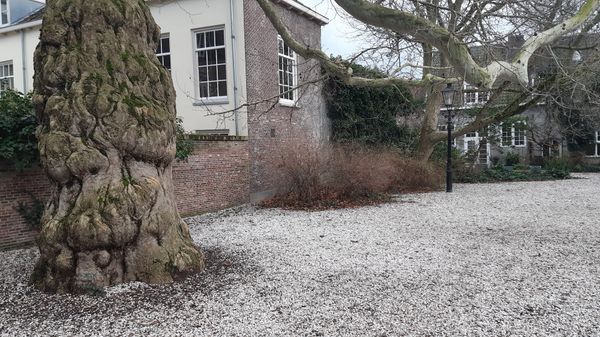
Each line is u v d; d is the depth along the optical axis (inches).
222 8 548.1
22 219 319.3
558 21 340.5
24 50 688.4
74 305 181.2
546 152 1063.6
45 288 197.8
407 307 179.9
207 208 474.6
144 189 205.3
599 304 181.5
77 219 192.9
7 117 290.7
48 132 203.9
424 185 658.2
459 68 228.2
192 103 571.8
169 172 229.5
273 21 306.0
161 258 208.5
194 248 229.8
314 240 317.4
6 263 262.7
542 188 669.3
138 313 173.0
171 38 579.8
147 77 222.1
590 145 1075.9
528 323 162.9
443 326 161.0
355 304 183.9
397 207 486.3
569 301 185.3
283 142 550.9
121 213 196.7
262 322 165.5
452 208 470.9
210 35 564.7
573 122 943.0
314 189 517.7
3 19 768.9
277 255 270.8
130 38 221.8
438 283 211.3
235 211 480.4
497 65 250.1
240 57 540.4
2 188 307.7
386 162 568.7
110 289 195.5
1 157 303.6
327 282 214.1
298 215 443.8
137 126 204.5
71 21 209.8
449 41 222.2
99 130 199.3
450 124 623.5
